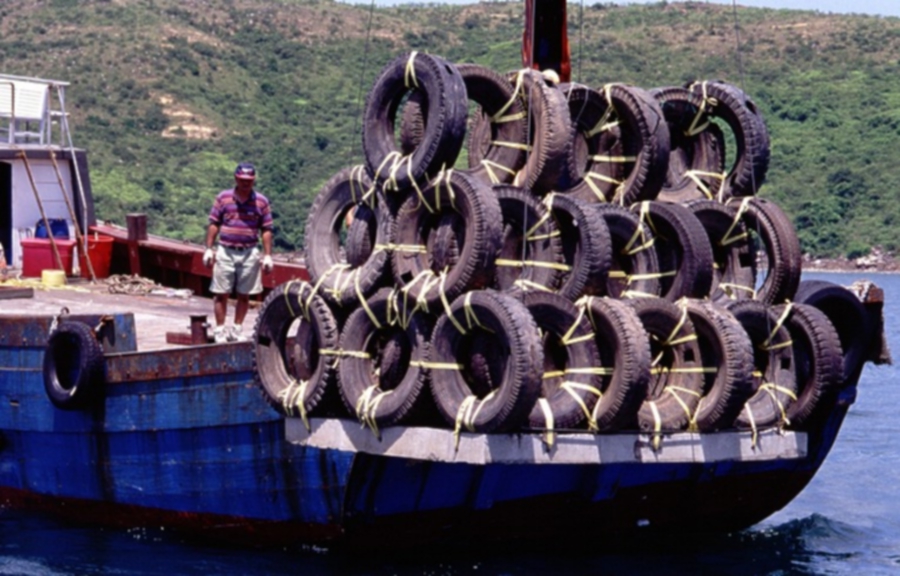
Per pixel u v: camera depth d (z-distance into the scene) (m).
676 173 19.00
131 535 19.09
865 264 102.50
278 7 128.25
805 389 18.12
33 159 27.98
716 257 18.53
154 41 117.12
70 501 19.67
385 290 15.88
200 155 99.56
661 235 17.33
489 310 14.78
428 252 15.80
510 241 16.39
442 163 15.63
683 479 18.91
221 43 120.75
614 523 18.91
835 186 108.81
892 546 20.06
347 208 16.75
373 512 16.67
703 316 16.59
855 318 19.48
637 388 15.40
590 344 15.59
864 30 130.88
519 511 17.70
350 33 124.44
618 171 17.50
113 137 100.50
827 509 22.61
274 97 111.56
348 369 15.96
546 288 15.88
